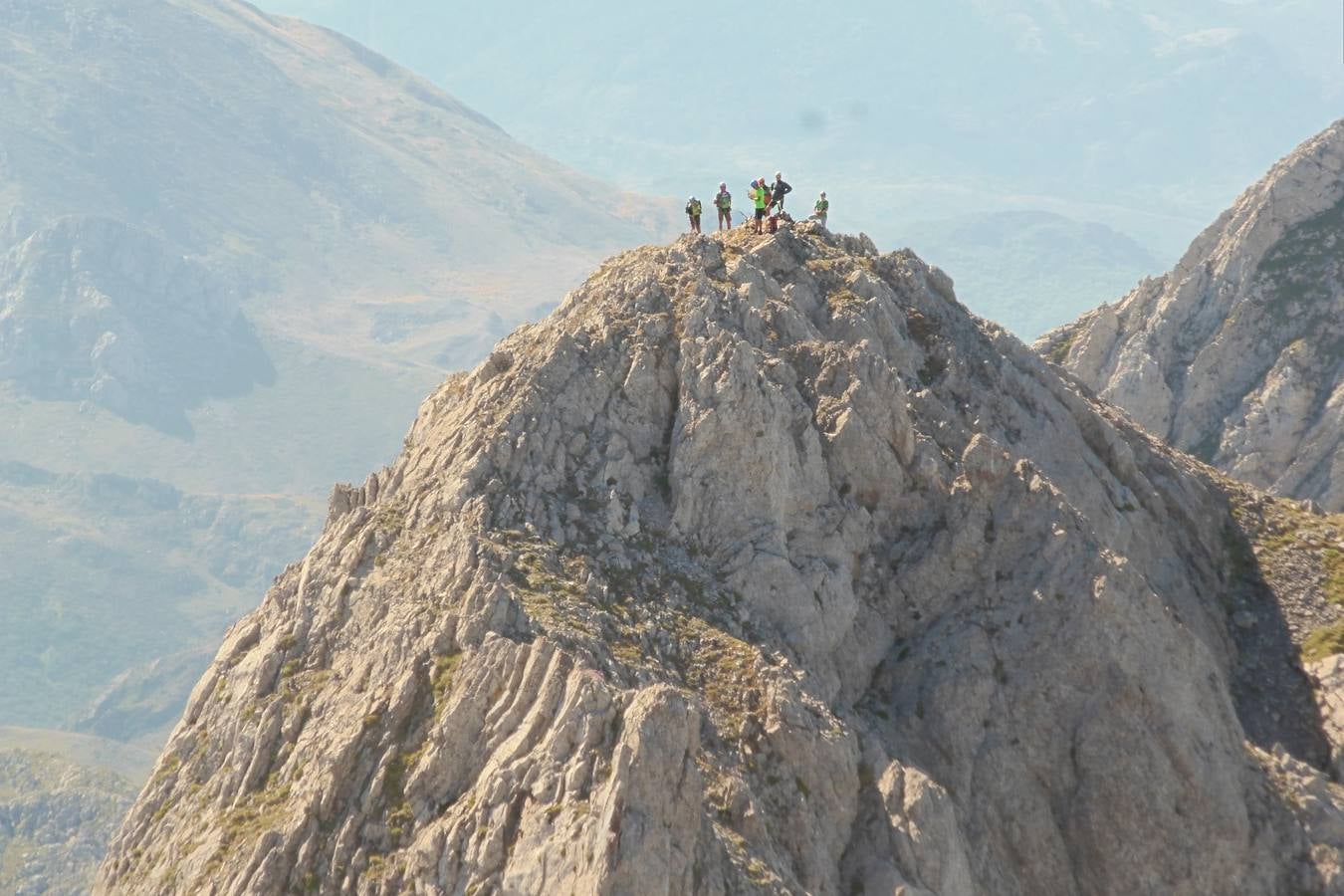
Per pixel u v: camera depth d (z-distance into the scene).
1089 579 155.38
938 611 159.12
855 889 129.00
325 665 142.50
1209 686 154.62
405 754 123.94
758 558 150.25
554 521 147.25
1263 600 196.50
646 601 142.88
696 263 184.00
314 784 124.69
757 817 121.88
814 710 137.38
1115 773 146.88
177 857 132.62
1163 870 144.75
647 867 107.19
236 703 144.12
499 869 111.31
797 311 179.75
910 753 148.50
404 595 140.75
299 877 119.69
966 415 182.12
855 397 165.88
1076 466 185.75
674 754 112.56
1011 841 145.88
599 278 186.25
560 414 157.88
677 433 157.12
